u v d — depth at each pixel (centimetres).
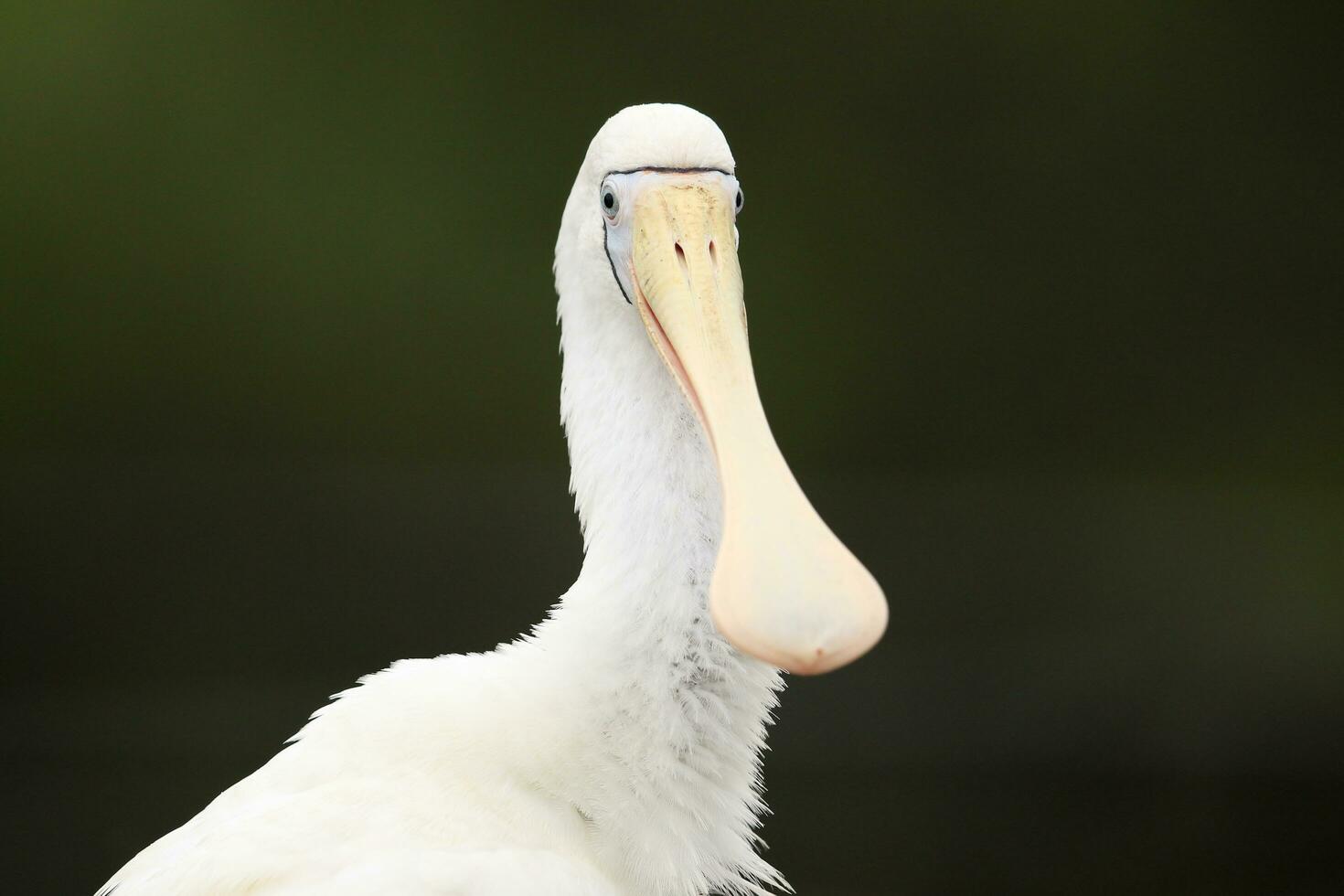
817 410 1762
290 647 1474
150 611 1493
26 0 1627
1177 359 1778
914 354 1770
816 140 1761
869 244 1762
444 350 1705
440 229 1700
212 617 1500
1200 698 1395
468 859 397
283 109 1670
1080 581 1617
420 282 1705
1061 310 1773
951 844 1056
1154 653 1479
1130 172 1767
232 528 1577
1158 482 1766
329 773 428
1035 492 1727
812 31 1752
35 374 1633
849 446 1756
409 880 389
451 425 1694
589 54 1736
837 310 1762
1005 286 1773
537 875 400
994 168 1772
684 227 445
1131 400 1780
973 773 1259
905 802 1160
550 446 1702
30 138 1633
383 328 1697
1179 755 1290
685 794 427
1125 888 979
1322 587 1627
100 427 1633
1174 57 1756
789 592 383
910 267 1769
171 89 1656
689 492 441
